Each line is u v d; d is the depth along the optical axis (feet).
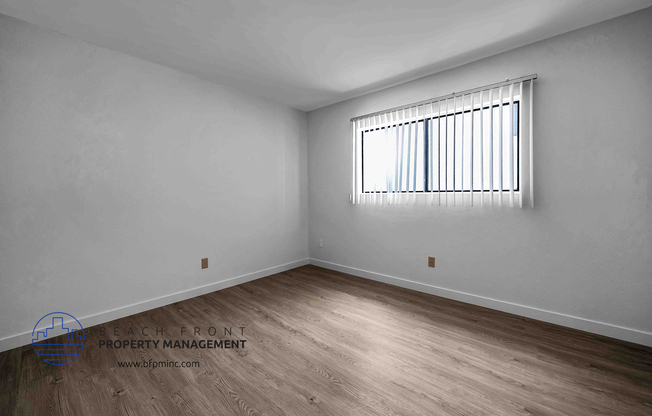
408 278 10.88
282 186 13.23
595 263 7.19
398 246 11.10
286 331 7.51
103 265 8.07
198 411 4.71
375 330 7.54
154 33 7.34
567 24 7.06
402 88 10.68
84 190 7.70
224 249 11.02
